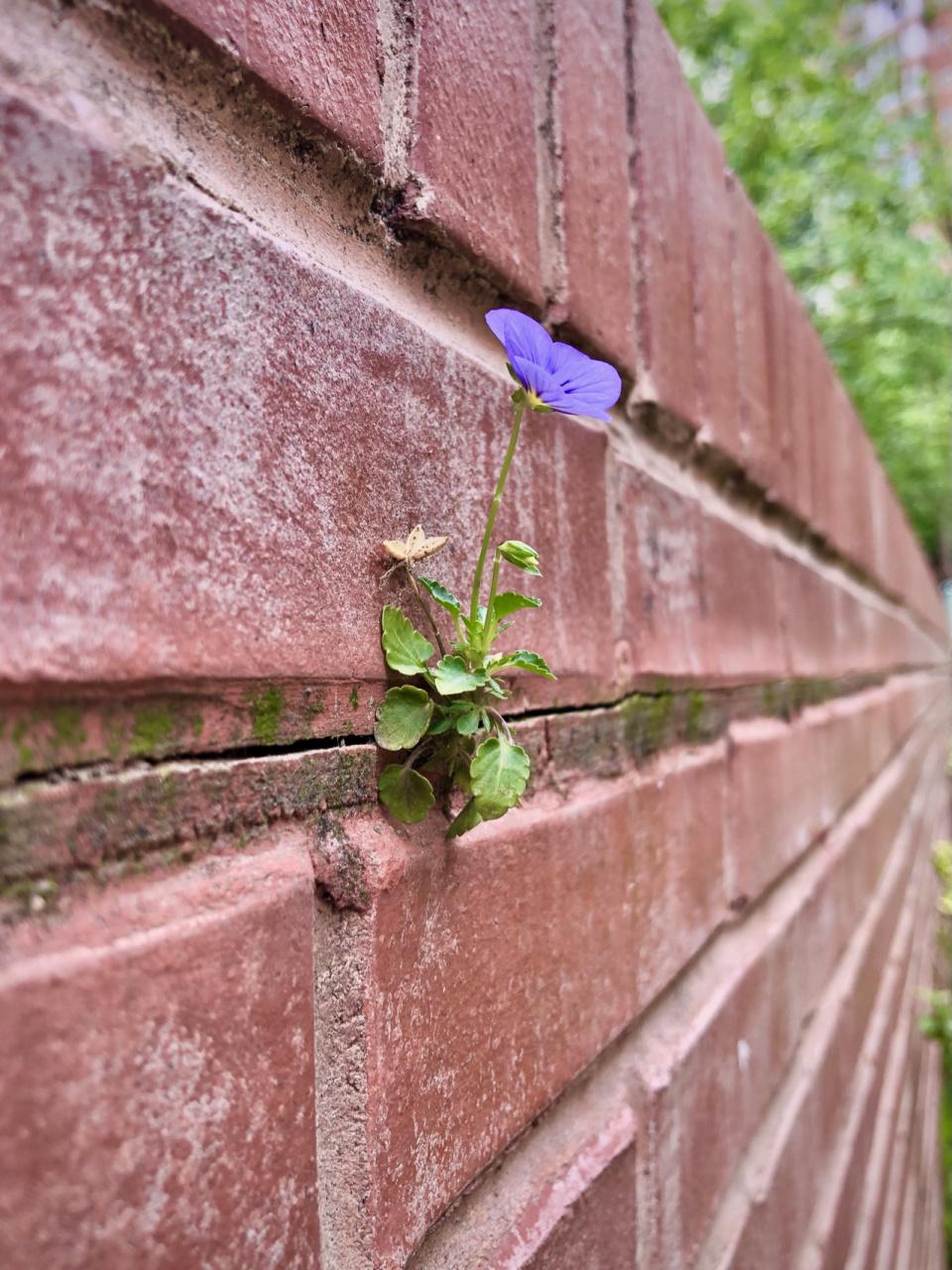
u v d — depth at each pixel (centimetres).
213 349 14
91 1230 11
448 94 21
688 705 37
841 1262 56
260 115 16
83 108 12
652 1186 29
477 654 18
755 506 51
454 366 20
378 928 16
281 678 15
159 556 13
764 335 50
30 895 11
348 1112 16
